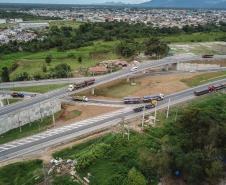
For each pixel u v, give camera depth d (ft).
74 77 609.83
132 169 331.16
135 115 431.43
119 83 574.15
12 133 392.88
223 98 492.54
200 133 369.30
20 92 521.65
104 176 320.91
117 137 372.38
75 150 350.64
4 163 323.57
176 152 347.56
